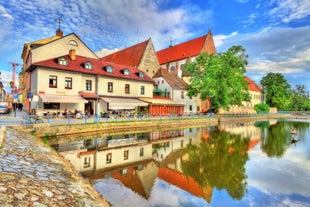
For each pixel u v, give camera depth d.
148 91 42.06
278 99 83.12
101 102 34.06
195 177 12.20
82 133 24.19
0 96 71.62
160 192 9.82
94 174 11.83
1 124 19.66
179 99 49.16
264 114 65.06
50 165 10.21
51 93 28.72
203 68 47.03
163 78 50.62
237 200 9.26
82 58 36.06
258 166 14.62
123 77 36.94
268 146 21.83
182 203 8.74
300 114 89.00
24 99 46.78
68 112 28.92
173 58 72.88
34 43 41.22
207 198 9.38
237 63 47.72
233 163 15.29
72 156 15.45
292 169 13.99
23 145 12.59
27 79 39.00
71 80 30.75
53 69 28.95
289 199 9.47
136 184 10.66
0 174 6.65
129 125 29.62
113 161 14.91
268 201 9.22
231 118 49.72
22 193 5.84
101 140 22.11
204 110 55.00
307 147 21.50
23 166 8.39
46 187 6.90
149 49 57.16
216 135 28.53
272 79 84.88
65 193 7.00
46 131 21.08
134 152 18.00
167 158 16.47
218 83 42.78
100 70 34.91
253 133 31.30
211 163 15.23
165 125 34.69
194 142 23.27
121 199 8.64
